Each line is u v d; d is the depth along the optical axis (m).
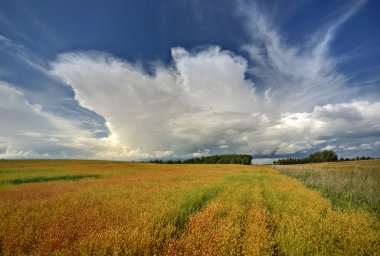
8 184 18.05
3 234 5.59
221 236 5.39
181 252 4.89
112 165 61.97
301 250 4.96
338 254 4.87
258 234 5.57
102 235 5.21
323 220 6.93
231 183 17.03
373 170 28.09
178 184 16.47
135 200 9.66
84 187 15.35
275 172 36.75
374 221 7.41
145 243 4.99
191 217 7.11
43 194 12.21
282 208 8.59
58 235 5.45
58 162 70.38
